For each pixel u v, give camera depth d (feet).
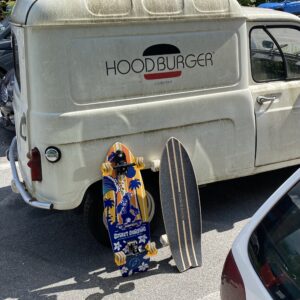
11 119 22.04
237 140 13.56
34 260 12.73
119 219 11.55
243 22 13.00
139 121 11.96
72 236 13.89
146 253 11.90
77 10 10.82
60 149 11.28
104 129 11.57
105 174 11.35
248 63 13.43
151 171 12.89
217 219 14.66
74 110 11.23
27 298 11.16
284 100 14.24
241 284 6.26
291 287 5.89
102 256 12.81
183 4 11.99
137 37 11.61
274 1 57.16
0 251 13.21
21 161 13.38
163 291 11.23
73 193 11.65
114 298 11.02
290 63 14.46
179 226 12.10
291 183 7.18
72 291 11.35
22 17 11.23
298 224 6.63
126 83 11.68
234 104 13.25
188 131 12.73
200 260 12.21
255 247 6.70
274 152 14.38
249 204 15.55
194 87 12.60
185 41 12.23
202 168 13.21
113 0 11.17
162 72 12.07
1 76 27.91
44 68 10.91
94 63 11.23
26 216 15.21
